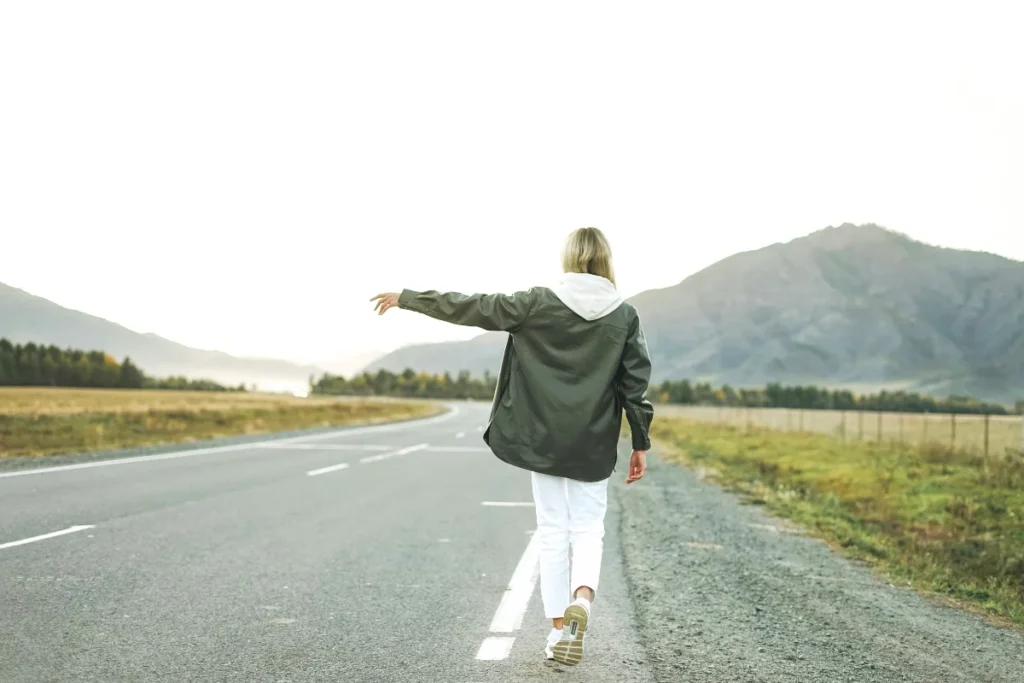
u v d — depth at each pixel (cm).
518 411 395
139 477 1251
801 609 557
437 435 2748
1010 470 1534
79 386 11112
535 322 388
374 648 434
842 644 473
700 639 470
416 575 620
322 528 831
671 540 834
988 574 743
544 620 500
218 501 1012
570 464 388
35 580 566
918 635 507
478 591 571
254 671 393
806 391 16788
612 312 390
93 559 642
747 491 1355
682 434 3362
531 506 1039
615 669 409
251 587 567
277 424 3459
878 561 781
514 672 399
